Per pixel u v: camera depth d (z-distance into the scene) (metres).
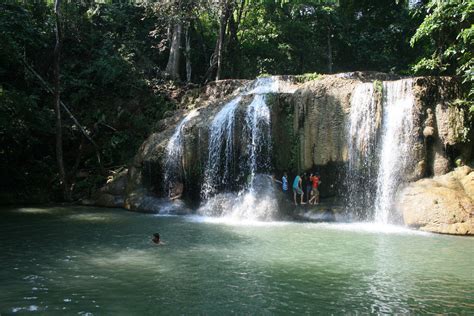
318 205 18.19
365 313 7.12
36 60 28.25
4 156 24.00
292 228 15.41
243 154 19.67
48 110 25.38
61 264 10.02
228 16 30.28
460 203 14.95
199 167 20.00
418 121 16.94
